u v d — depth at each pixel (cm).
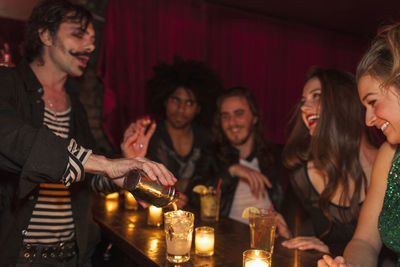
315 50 507
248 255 107
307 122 165
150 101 310
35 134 97
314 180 170
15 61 294
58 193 140
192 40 403
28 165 94
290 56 484
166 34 385
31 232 133
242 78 443
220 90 307
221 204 221
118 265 186
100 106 355
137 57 363
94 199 217
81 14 152
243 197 227
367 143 163
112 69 343
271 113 470
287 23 481
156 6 379
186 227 115
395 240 109
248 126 235
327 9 427
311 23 484
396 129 97
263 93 461
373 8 416
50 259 137
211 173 235
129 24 357
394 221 109
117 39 348
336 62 526
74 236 146
